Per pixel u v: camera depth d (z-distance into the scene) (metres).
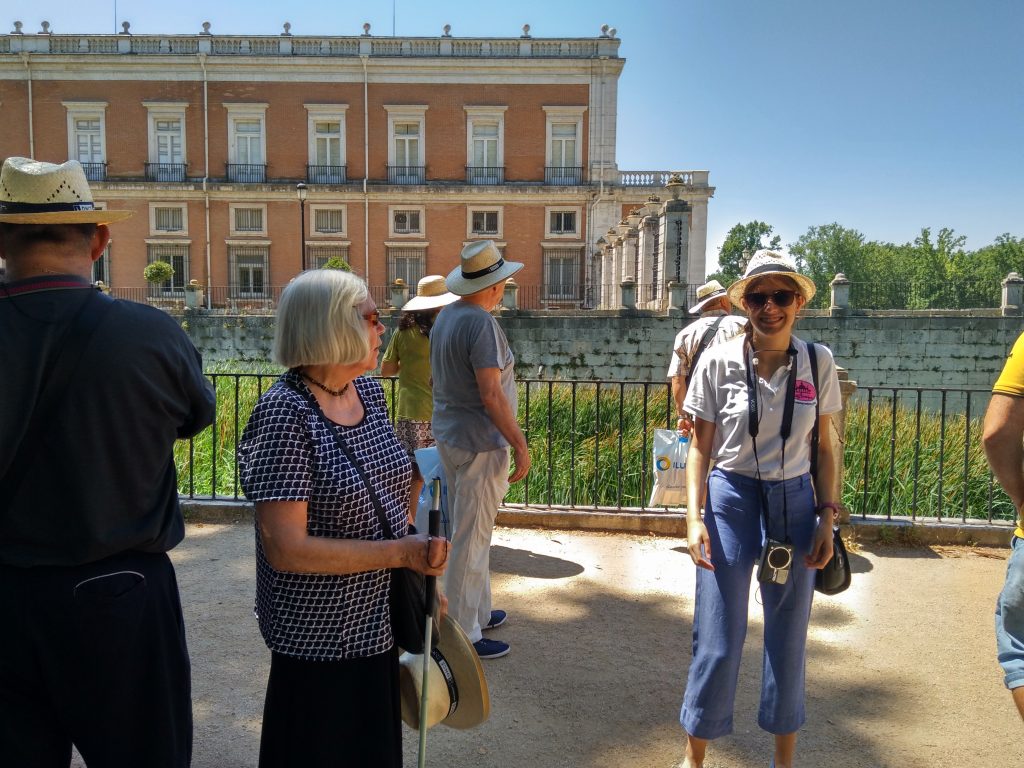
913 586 5.24
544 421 9.56
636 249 25.95
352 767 2.09
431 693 2.36
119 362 1.96
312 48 35.28
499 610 4.64
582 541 6.21
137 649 2.03
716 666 2.86
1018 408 2.39
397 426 6.63
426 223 35.56
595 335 22.30
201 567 5.44
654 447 6.26
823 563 2.81
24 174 2.00
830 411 2.91
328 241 35.34
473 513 4.01
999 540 6.09
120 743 2.01
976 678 3.95
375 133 35.44
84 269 2.11
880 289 49.19
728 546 2.88
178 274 35.28
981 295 82.06
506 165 35.69
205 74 34.78
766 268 2.85
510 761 3.18
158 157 35.34
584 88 35.34
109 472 1.97
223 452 8.73
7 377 1.90
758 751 3.28
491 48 35.47
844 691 3.81
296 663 2.07
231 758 3.15
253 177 35.41
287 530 1.95
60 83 34.75
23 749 1.97
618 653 4.20
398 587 2.18
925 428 8.81
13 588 1.93
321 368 2.11
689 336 5.91
